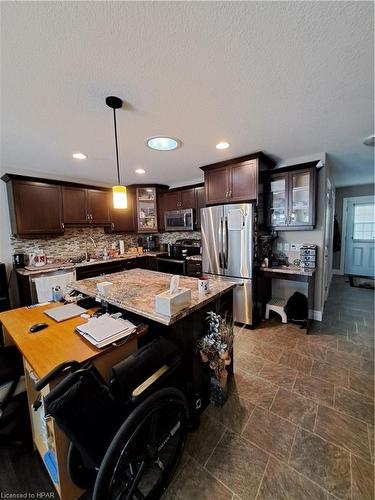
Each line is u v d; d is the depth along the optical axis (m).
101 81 1.38
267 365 2.18
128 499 0.99
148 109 1.72
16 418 1.54
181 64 1.25
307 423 1.54
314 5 0.94
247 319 2.93
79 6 0.91
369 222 5.34
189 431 1.49
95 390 0.94
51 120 1.84
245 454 1.34
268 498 1.13
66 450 1.09
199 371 1.64
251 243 2.82
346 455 1.32
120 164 3.09
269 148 2.63
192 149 2.59
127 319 1.60
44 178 3.38
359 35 1.07
